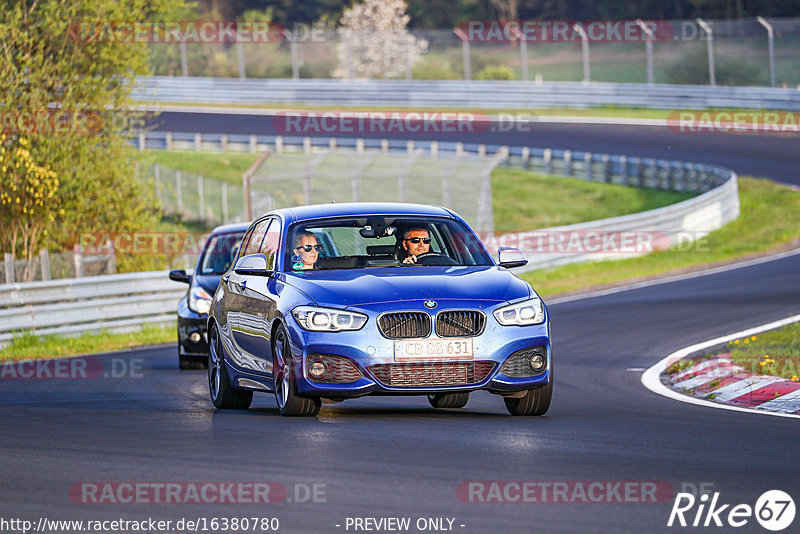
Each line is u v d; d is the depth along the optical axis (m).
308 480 22.41
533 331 31.06
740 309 70.44
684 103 192.62
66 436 29.75
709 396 38.91
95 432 30.45
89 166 98.06
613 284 93.31
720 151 167.25
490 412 34.22
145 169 103.81
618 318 69.75
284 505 20.27
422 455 25.02
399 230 34.62
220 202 151.38
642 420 31.55
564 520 18.97
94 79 97.44
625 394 39.53
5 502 20.95
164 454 26.03
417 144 173.62
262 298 33.44
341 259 33.88
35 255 95.12
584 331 64.12
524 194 161.12
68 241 97.75
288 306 31.39
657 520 18.95
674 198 152.25
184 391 43.34
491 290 31.38
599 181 164.75
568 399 38.06
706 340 56.62
